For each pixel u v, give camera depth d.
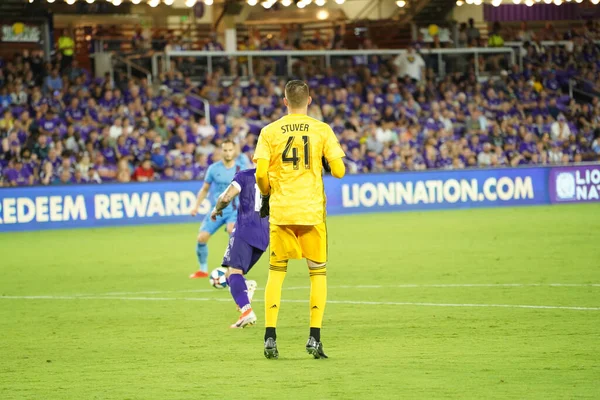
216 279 25.61
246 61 80.25
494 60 86.25
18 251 42.97
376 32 94.12
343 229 49.81
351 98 76.31
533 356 17.31
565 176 66.00
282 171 17.42
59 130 63.88
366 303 24.77
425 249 38.91
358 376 15.88
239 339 20.00
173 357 18.06
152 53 77.75
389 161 67.94
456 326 20.84
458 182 63.59
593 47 91.44
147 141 63.59
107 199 55.94
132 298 27.25
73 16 87.94
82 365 17.47
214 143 66.81
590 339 18.94
